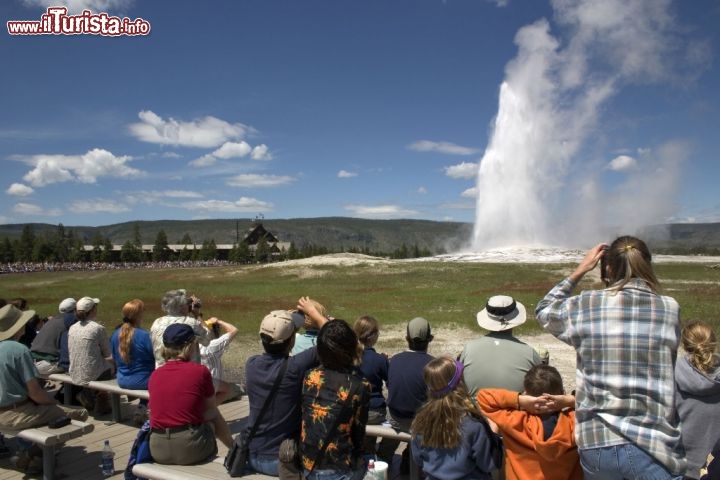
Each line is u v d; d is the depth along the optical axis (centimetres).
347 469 406
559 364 1086
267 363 449
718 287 2278
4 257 9800
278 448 439
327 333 415
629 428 291
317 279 3406
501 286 2566
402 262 4628
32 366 545
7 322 571
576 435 312
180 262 9962
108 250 10519
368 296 2364
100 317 1908
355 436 413
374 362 540
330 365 418
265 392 441
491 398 374
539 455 350
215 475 443
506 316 469
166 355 489
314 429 406
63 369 791
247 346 1320
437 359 385
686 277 2788
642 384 295
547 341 1318
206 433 476
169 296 657
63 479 547
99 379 738
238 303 2223
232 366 1123
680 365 422
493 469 375
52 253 9888
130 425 707
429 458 379
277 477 437
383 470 430
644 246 324
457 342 1320
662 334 298
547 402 352
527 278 2891
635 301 306
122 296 2720
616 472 295
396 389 494
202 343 664
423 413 379
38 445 569
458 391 376
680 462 287
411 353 507
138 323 698
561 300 336
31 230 10531
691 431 414
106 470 555
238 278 3756
